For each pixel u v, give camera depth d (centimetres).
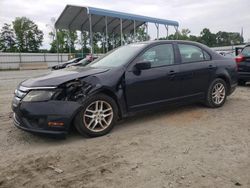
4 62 3747
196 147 400
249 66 938
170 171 327
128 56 513
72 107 422
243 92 867
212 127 493
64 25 2803
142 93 504
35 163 360
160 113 595
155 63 532
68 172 331
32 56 3931
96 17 2567
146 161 356
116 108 477
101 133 457
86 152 391
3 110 664
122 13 2358
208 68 608
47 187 298
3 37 7781
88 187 296
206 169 331
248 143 412
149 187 293
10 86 1223
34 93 423
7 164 359
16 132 488
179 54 571
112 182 305
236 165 340
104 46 3250
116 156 374
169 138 440
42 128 414
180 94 565
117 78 473
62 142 435
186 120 540
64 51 6231
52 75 466
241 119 541
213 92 629
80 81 439
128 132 475
